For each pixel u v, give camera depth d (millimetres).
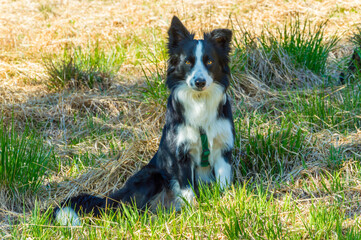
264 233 3928
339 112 6148
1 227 4406
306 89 7125
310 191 4715
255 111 6453
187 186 4781
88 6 13570
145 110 6922
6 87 8078
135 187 4730
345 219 4105
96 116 7113
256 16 10672
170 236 3961
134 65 8922
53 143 6445
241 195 4324
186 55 4617
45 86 8172
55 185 5445
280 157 5461
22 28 11625
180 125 4730
